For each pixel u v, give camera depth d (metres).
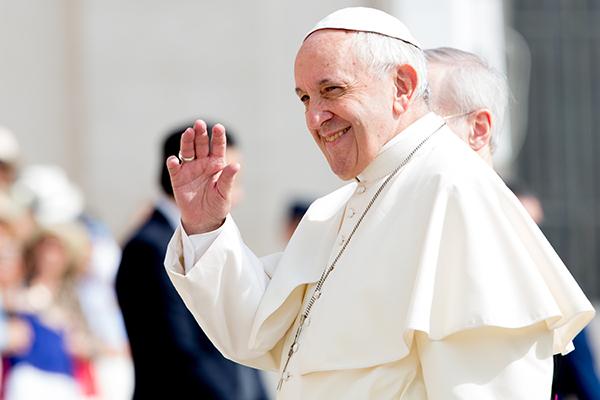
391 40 8.44
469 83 10.22
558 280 7.71
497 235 7.73
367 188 8.82
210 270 8.83
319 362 8.06
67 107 33.19
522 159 31.86
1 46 32.78
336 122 8.41
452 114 10.20
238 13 32.28
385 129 8.48
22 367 18.55
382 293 7.95
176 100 32.12
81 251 20.67
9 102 32.81
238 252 9.00
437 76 10.24
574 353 12.85
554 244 32.03
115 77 31.98
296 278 8.97
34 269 19.77
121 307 15.15
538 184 31.92
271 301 8.87
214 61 32.16
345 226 8.84
